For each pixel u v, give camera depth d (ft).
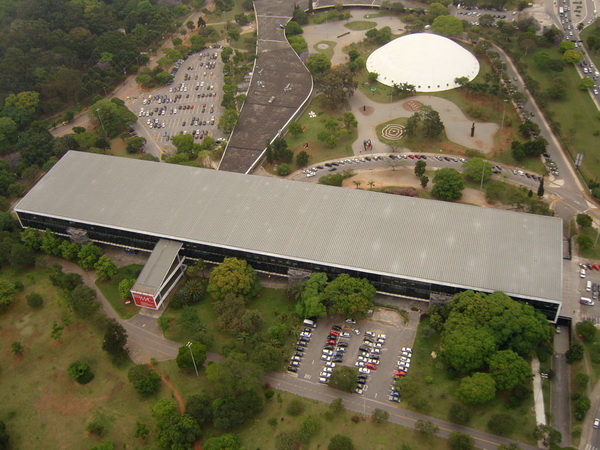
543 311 637.30
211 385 606.96
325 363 627.05
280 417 571.28
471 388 551.18
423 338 645.51
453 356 581.53
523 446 530.68
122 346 638.94
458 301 630.33
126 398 603.26
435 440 540.52
